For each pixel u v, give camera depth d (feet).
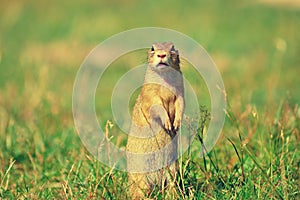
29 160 40.09
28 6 144.15
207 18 123.75
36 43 103.04
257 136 38.93
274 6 135.74
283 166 32.83
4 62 77.82
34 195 33.32
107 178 32.35
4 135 44.24
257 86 64.54
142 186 32.45
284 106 44.21
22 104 54.34
